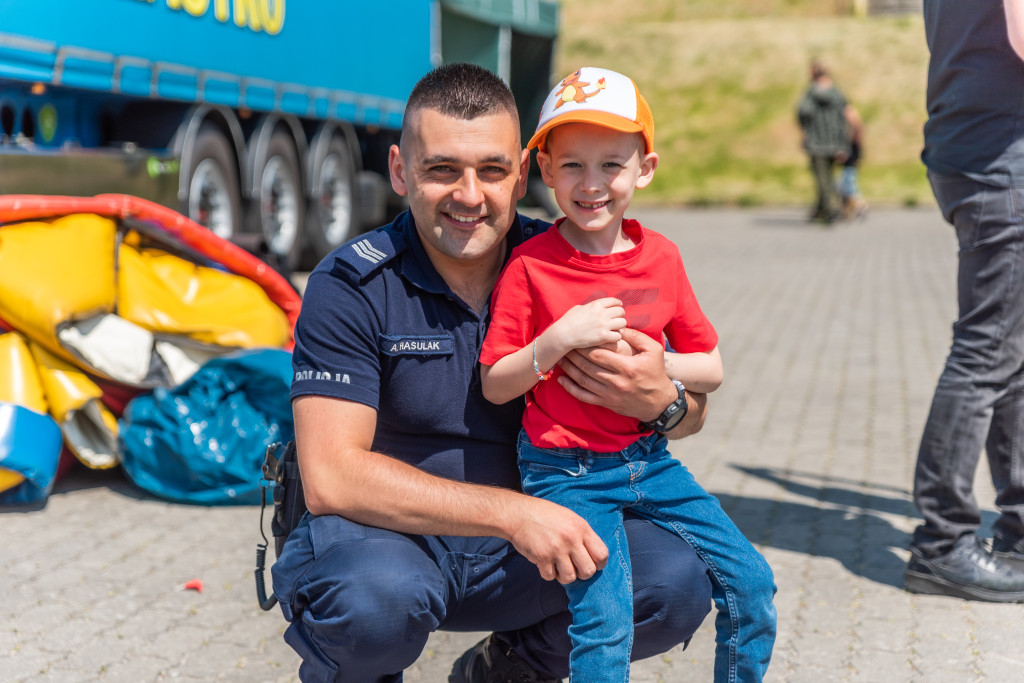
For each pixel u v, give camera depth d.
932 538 3.74
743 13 32.06
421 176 2.40
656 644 2.49
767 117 25.59
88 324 4.68
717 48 28.06
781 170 24.05
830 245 15.38
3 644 3.38
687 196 22.75
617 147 2.43
